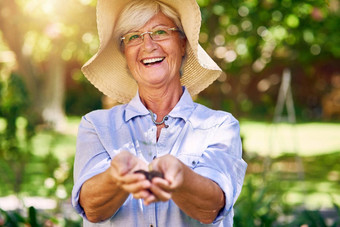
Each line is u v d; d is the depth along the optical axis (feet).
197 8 7.41
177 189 5.89
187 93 7.66
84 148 7.31
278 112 24.89
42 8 23.95
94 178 6.41
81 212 6.82
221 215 6.57
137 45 7.49
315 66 71.72
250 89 71.72
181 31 7.70
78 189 6.61
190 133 7.30
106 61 8.39
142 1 7.47
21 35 38.78
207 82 8.54
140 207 7.06
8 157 23.89
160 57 7.45
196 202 6.17
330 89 72.23
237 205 13.76
